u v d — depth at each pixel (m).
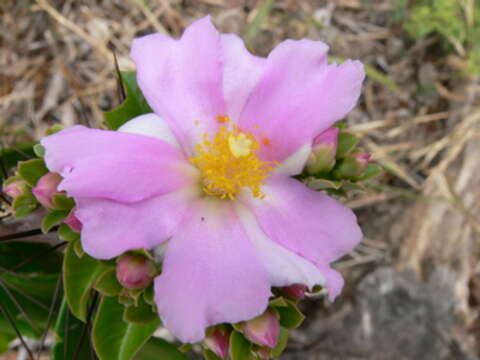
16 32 0.19
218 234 0.08
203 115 0.08
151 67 0.08
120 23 0.19
